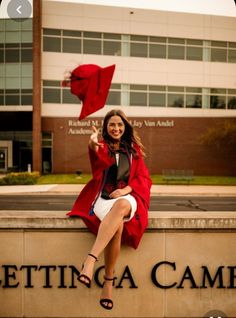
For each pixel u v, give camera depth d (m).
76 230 3.69
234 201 15.96
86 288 3.74
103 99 3.40
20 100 30.97
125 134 3.60
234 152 30.47
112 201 3.30
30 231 3.69
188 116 30.88
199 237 3.77
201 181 25.72
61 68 30.28
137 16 30.69
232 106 31.98
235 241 3.79
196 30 31.42
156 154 30.91
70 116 30.56
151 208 13.30
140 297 3.75
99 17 30.30
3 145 32.91
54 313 3.72
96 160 3.34
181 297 3.78
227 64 31.92
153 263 3.75
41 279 3.71
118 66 30.70
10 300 3.70
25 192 18.75
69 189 20.06
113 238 3.21
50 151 30.86
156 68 31.12
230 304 3.80
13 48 30.75
